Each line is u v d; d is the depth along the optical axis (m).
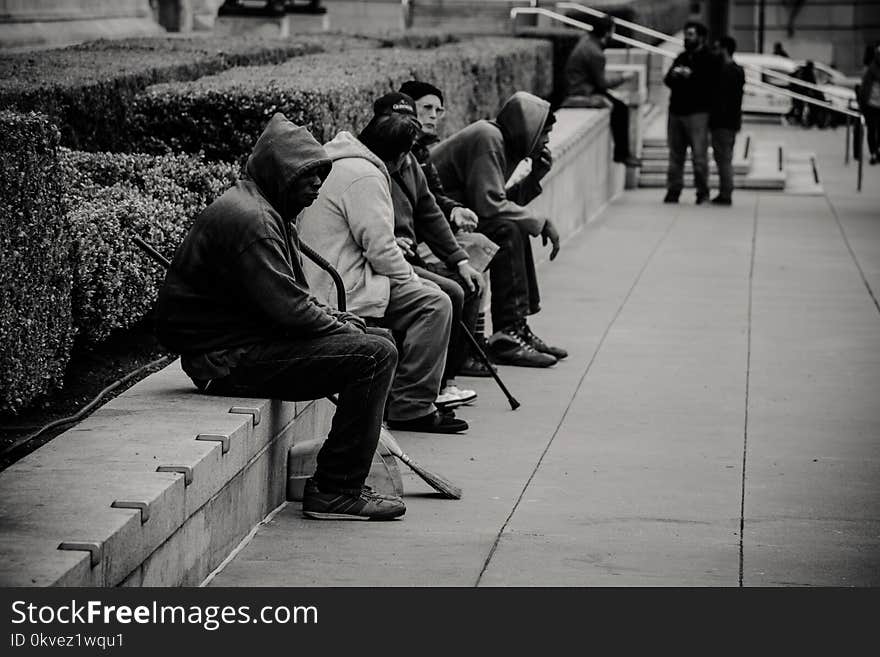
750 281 18.25
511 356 13.29
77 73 13.34
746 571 7.80
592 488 9.45
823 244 21.52
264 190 8.27
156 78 14.27
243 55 17.28
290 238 8.45
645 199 27.09
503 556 7.96
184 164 11.80
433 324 10.61
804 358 13.81
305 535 8.26
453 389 11.70
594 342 14.50
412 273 10.66
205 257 8.23
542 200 19.12
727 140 25.97
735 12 63.50
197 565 7.24
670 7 41.75
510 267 13.19
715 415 11.56
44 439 8.14
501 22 32.94
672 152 26.30
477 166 12.95
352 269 9.98
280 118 8.31
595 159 24.42
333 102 12.95
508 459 10.16
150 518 6.51
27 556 5.82
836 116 43.12
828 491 9.45
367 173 9.98
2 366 7.82
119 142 13.38
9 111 8.38
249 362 8.30
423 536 8.30
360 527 8.45
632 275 18.66
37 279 8.17
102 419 7.90
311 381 8.30
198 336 8.34
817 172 31.39
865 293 17.48
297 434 9.10
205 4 28.95
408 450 10.34
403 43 24.20
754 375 13.06
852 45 62.44
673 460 10.19
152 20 25.44
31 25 20.30
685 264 19.56
